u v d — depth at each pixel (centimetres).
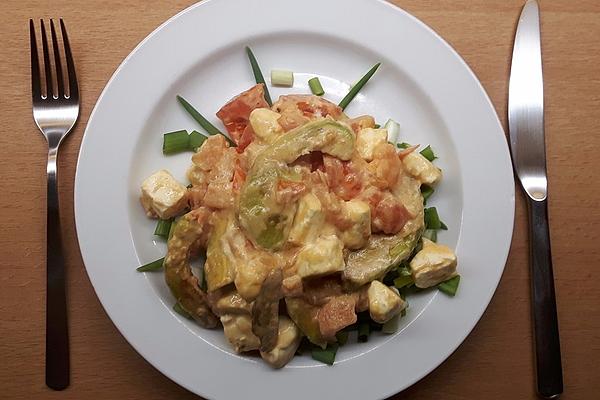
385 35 42
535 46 43
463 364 42
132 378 41
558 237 43
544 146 42
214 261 38
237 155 40
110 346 41
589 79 44
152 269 40
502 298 42
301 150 38
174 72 41
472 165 41
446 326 40
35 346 41
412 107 42
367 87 43
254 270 36
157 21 43
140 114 40
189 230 38
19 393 41
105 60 42
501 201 41
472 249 40
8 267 41
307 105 40
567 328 42
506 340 42
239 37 41
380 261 38
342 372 39
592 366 42
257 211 37
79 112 42
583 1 44
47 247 40
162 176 40
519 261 42
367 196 38
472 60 43
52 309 40
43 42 41
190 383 39
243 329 38
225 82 42
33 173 42
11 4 43
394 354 39
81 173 39
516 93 43
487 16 44
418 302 40
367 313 40
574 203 43
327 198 38
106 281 39
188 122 42
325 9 41
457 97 41
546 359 41
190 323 39
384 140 39
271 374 39
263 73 43
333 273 38
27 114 42
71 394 41
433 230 41
